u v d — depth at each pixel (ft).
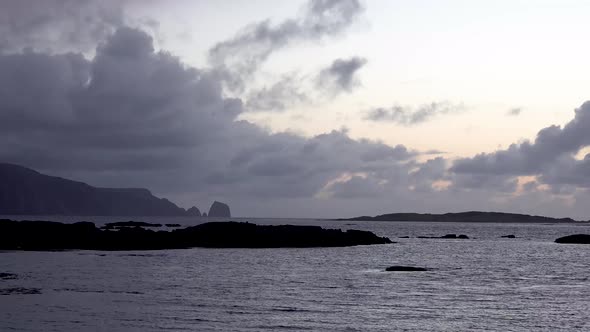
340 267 236.43
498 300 152.66
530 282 195.00
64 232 344.08
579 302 151.02
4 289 156.35
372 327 117.08
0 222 350.43
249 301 144.36
